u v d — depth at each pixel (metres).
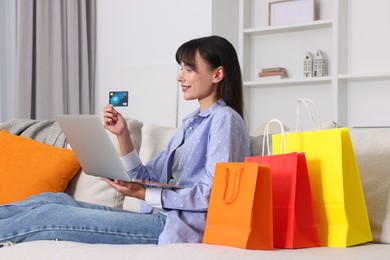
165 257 1.61
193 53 2.26
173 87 5.12
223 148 2.08
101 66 5.49
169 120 5.12
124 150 2.39
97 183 2.75
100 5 5.50
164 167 2.37
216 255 1.60
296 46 5.18
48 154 2.84
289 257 1.58
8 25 5.20
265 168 1.77
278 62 5.26
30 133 3.00
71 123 2.19
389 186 1.93
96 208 2.34
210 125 2.18
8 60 5.18
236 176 1.80
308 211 1.83
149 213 2.36
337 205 1.82
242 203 1.76
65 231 2.02
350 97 4.95
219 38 2.29
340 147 1.83
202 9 5.03
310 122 5.07
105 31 5.47
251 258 1.57
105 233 2.04
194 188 2.03
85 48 5.34
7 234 2.01
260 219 1.75
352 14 4.98
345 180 1.84
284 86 5.21
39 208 2.08
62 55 5.21
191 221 2.04
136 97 5.28
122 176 2.04
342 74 4.78
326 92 5.01
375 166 1.97
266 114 5.29
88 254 1.72
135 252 1.70
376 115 4.86
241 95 2.32
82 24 5.33
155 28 5.25
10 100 5.17
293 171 1.81
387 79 4.82
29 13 4.99
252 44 5.38
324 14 5.06
